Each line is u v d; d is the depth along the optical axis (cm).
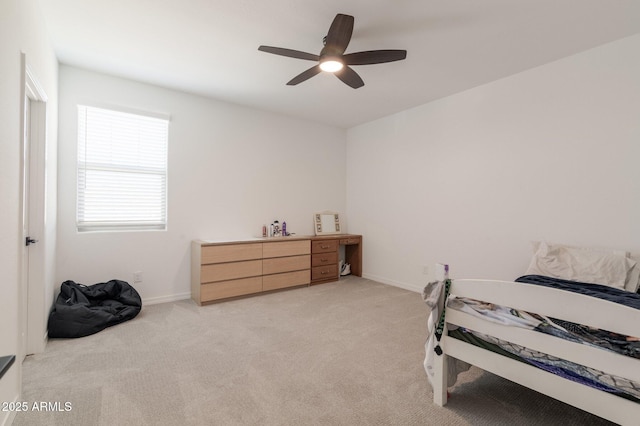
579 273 239
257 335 267
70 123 307
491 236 337
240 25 237
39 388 185
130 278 340
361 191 507
